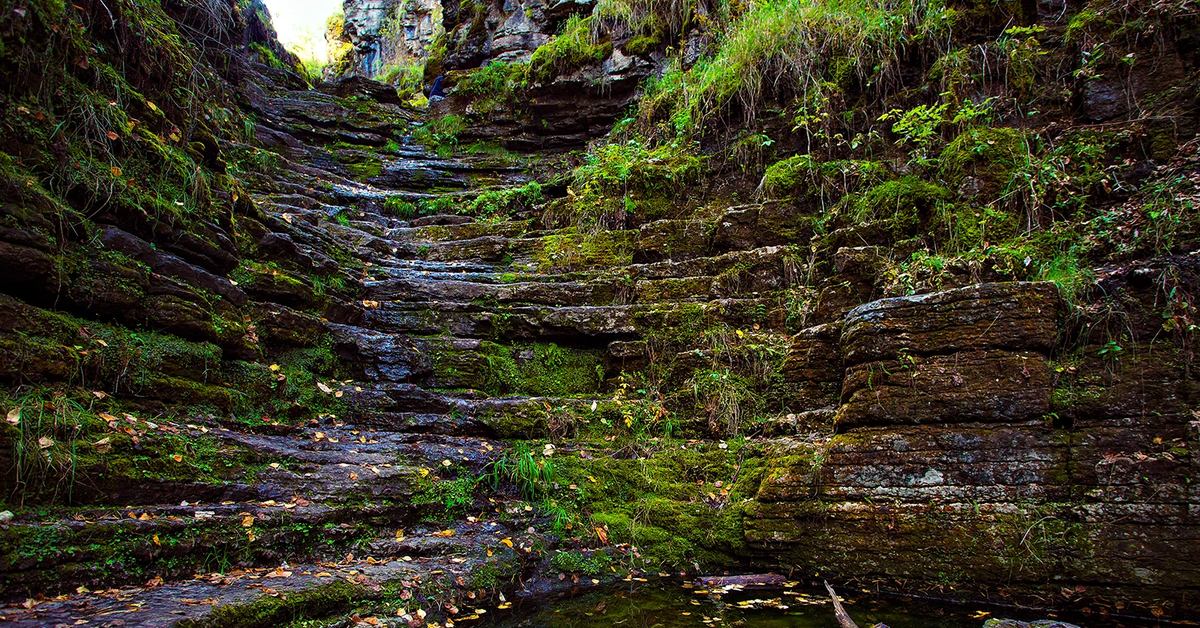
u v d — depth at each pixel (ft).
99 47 15.21
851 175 22.49
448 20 50.42
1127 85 19.53
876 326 14.65
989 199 19.47
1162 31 19.39
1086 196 18.04
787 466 14.74
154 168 15.84
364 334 19.56
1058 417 12.92
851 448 13.96
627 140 32.12
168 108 17.44
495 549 13.47
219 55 34.22
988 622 10.51
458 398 18.89
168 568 10.23
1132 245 15.65
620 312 21.24
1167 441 12.06
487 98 39.50
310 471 13.76
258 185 27.86
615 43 36.83
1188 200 15.55
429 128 39.86
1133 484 11.99
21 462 9.86
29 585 8.75
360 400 17.72
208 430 13.37
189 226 16.07
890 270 18.53
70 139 13.67
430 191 34.22
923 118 21.98
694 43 33.47
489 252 26.00
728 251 23.04
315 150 34.76
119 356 12.84
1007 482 12.73
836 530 13.57
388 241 26.66
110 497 10.78
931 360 13.94
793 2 27.30
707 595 12.73
